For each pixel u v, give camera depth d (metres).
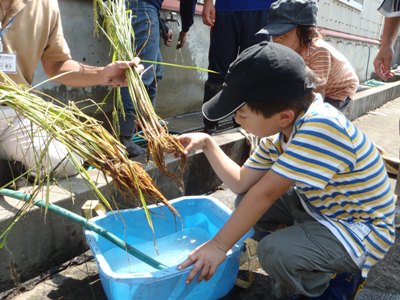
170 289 1.57
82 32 3.04
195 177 2.74
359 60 8.84
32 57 2.15
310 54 2.65
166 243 2.13
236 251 1.68
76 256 2.10
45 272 1.95
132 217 2.01
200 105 4.57
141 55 2.68
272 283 1.80
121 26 2.10
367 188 1.58
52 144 2.03
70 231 2.03
